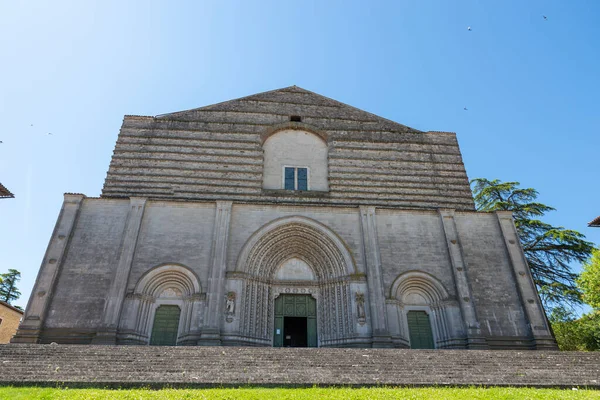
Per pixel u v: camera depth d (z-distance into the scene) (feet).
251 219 86.69
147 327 76.69
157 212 85.25
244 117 104.94
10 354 52.65
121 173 92.22
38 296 73.20
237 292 78.54
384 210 90.99
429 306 84.58
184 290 80.33
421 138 107.34
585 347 97.35
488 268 86.28
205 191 92.63
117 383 43.01
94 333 71.92
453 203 98.27
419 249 87.61
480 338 77.56
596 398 38.86
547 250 109.19
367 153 102.99
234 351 56.39
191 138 99.09
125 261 78.54
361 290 81.30
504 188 123.75
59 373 45.68
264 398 36.68
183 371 48.24
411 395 38.93
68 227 80.79
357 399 36.81
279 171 99.71
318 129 105.19
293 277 87.86
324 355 56.49
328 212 89.45
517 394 40.63
